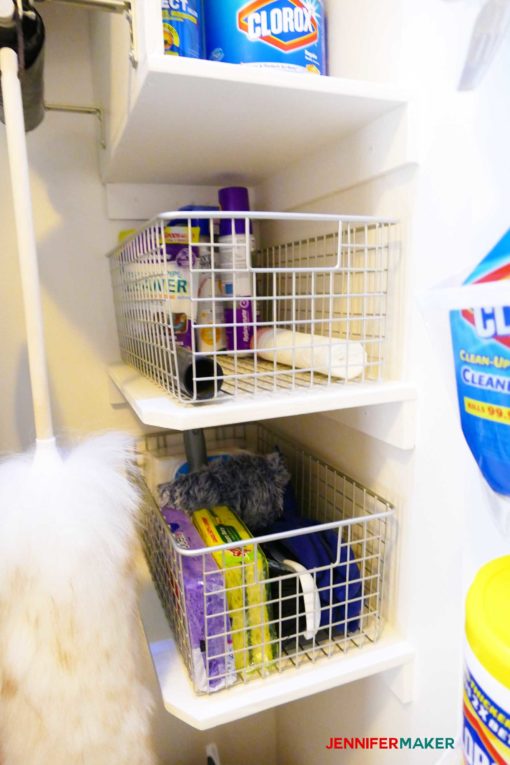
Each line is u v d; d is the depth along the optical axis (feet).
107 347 2.61
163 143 1.82
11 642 1.35
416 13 1.45
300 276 2.28
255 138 1.80
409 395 1.63
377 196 1.72
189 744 3.04
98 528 1.39
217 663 1.65
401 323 1.67
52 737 1.39
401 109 1.52
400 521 1.80
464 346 1.03
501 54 1.15
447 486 1.54
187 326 1.87
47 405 1.45
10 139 1.32
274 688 1.65
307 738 2.84
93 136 2.43
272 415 1.45
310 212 2.17
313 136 1.80
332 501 2.24
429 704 1.74
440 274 1.45
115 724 1.44
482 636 0.89
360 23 1.72
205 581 1.56
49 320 2.49
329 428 2.26
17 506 1.36
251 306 2.11
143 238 1.76
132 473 1.73
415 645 1.79
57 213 2.43
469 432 1.07
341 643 1.84
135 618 1.55
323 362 1.65
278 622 1.69
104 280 2.56
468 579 1.28
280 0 1.52
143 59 1.29
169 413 1.36
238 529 1.82
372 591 1.95
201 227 2.08
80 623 1.34
